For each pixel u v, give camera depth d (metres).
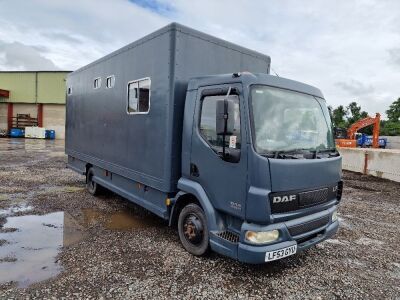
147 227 5.75
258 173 3.50
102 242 4.96
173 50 4.54
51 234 5.27
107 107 6.68
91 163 7.64
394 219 6.98
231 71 5.33
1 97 34.25
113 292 3.52
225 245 3.87
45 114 34.34
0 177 9.73
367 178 12.20
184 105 4.63
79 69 8.36
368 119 22.81
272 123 3.81
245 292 3.66
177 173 4.74
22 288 3.54
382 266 4.54
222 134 3.70
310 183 3.90
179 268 4.15
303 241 4.04
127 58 5.82
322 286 3.88
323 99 4.70
